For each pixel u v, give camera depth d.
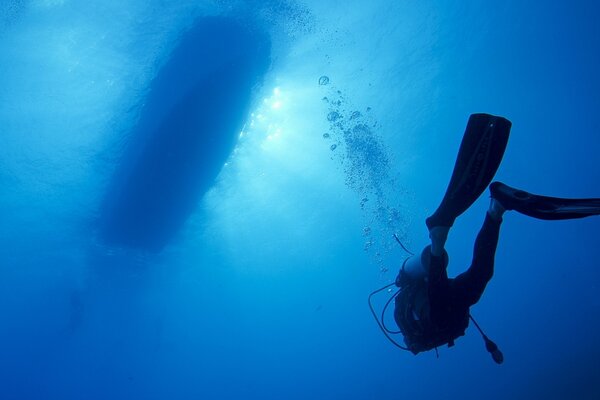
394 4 9.81
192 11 9.09
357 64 10.48
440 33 10.80
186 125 10.48
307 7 9.40
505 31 11.72
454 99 12.32
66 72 9.05
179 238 12.51
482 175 1.94
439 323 2.52
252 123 10.76
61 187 10.59
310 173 11.91
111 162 10.57
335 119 11.12
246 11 9.33
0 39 8.27
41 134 9.62
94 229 11.66
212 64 9.92
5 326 12.54
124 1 8.59
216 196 11.77
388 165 12.29
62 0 8.24
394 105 11.46
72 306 13.01
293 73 10.34
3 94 8.87
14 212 10.68
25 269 11.87
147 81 9.73
